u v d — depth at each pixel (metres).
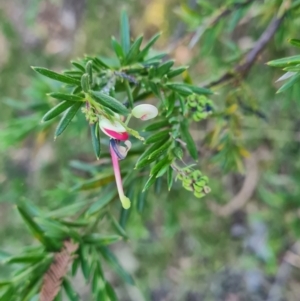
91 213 0.23
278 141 0.48
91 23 0.58
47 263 0.21
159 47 0.55
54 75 0.17
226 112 0.26
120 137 0.16
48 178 0.60
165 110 0.21
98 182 0.24
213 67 0.39
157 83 0.20
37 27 0.64
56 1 0.61
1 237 0.62
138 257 0.61
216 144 0.28
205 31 0.33
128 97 0.20
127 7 0.56
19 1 0.66
